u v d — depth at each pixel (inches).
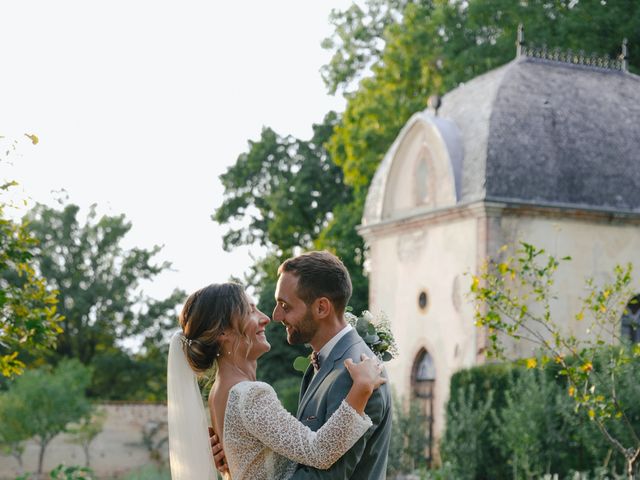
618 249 917.2
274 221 1568.7
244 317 181.0
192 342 180.7
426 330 961.5
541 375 700.0
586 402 413.4
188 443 183.5
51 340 333.7
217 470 187.0
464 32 1226.6
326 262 178.7
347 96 1354.6
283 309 179.5
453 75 1192.8
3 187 306.3
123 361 1989.4
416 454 867.4
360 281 1327.5
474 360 883.4
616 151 928.9
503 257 879.1
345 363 168.1
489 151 898.7
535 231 894.4
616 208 908.6
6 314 326.0
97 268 2064.5
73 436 1327.5
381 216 1037.2
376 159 1219.2
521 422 683.4
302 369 189.8
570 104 942.4
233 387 175.2
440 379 936.9
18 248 323.0
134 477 1198.3
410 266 993.5
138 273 2080.5
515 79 948.0
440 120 954.1
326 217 1583.4
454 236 927.0
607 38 1160.8
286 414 170.2
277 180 1610.5
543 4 1194.6
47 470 1311.5
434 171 956.0
